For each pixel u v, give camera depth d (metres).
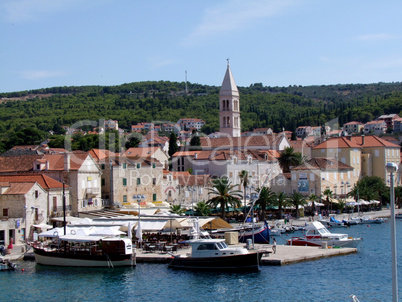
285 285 65.81
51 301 60.91
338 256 84.69
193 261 75.38
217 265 74.38
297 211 145.38
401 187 186.38
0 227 90.50
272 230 114.06
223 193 125.25
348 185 179.62
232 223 131.75
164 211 118.81
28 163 118.44
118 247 77.62
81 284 68.12
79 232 83.75
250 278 69.69
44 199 102.19
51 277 72.06
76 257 78.06
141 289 65.44
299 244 95.19
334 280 68.12
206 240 76.94
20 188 97.50
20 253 86.00
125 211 112.75
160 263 80.31
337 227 131.38
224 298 60.94
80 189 113.75
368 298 60.09
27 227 95.94
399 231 121.44
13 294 63.75
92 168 118.88
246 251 74.94
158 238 95.12
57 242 83.12
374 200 173.00
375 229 125.81
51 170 114.25
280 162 184.12
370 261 80.38
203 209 124.56
